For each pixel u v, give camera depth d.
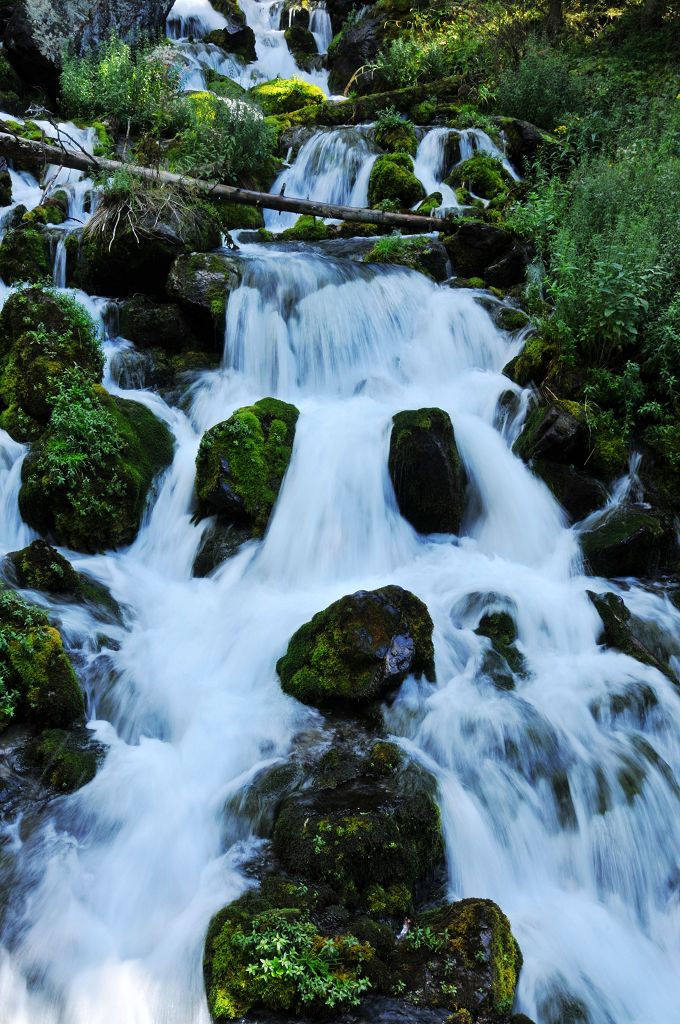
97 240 10.32
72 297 9.71
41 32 17.06
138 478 7.94
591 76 17.95
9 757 5.32
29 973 4.18
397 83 18.88
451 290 10.52
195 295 9.61
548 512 8.16
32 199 13.11
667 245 9.31
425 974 4.04
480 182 14.12
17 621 5.96
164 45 19.19
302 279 9.91
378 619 5.91
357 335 9.74
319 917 4.28
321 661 5.96
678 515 8.35
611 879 5.14
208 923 4.28
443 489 7.78
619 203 10.48
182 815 5.06
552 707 5.93
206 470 7.79
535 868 5.08
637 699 6.08
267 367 9.54
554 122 16.52
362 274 10.22
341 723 5.77
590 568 7.68
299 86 18.84
